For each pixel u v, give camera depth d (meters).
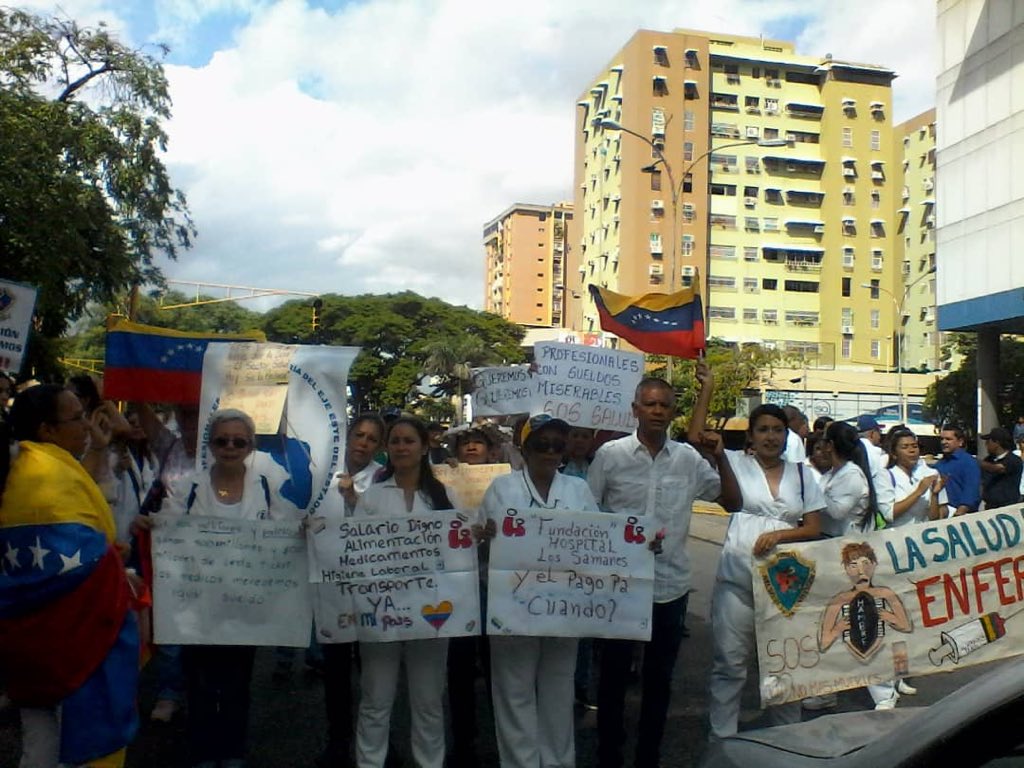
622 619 5.05
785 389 55.03
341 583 5.04
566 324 94.06
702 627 9.63
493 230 137.50
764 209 76.44
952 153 35.00
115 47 23.28
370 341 66.50
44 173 19.86
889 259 78.94
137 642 4.45
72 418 4.48
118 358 6.91
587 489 5.32
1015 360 45.25
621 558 5.09
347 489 5.25
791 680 5.35
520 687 5.06
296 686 7.38
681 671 7.90
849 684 5.41
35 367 24.16
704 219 74.06
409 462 5.20
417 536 5.07
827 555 5.45
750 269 76.19
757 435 5.64
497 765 5.80
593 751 6.02
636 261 72.50
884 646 5.47
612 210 76.62
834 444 6.72
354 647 6.83
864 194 78.31
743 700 7.16
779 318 76.75
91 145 22.28
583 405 7.63
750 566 5.48
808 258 77.44
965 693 2.73
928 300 77.25
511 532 5.01
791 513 5.53
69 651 4.16
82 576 4.17
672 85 73.12
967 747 2.53
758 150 76.19
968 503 9.66
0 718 6.20
